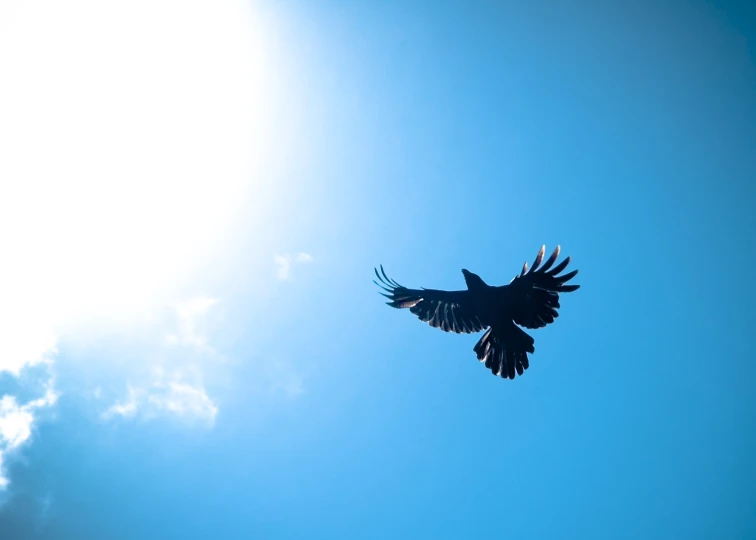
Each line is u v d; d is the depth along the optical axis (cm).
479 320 1514
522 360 1452
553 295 1419
